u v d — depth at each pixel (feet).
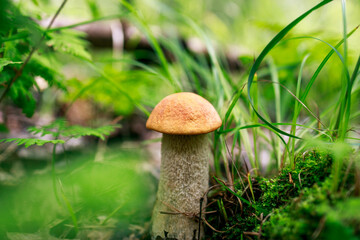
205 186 0.79
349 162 0.62
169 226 0.76
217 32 2.48
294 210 0.62
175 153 0.75
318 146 0.71
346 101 0.68
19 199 0.88
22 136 1.24
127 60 1.10
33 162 1.14
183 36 1.97
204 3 2.58
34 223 0.82
